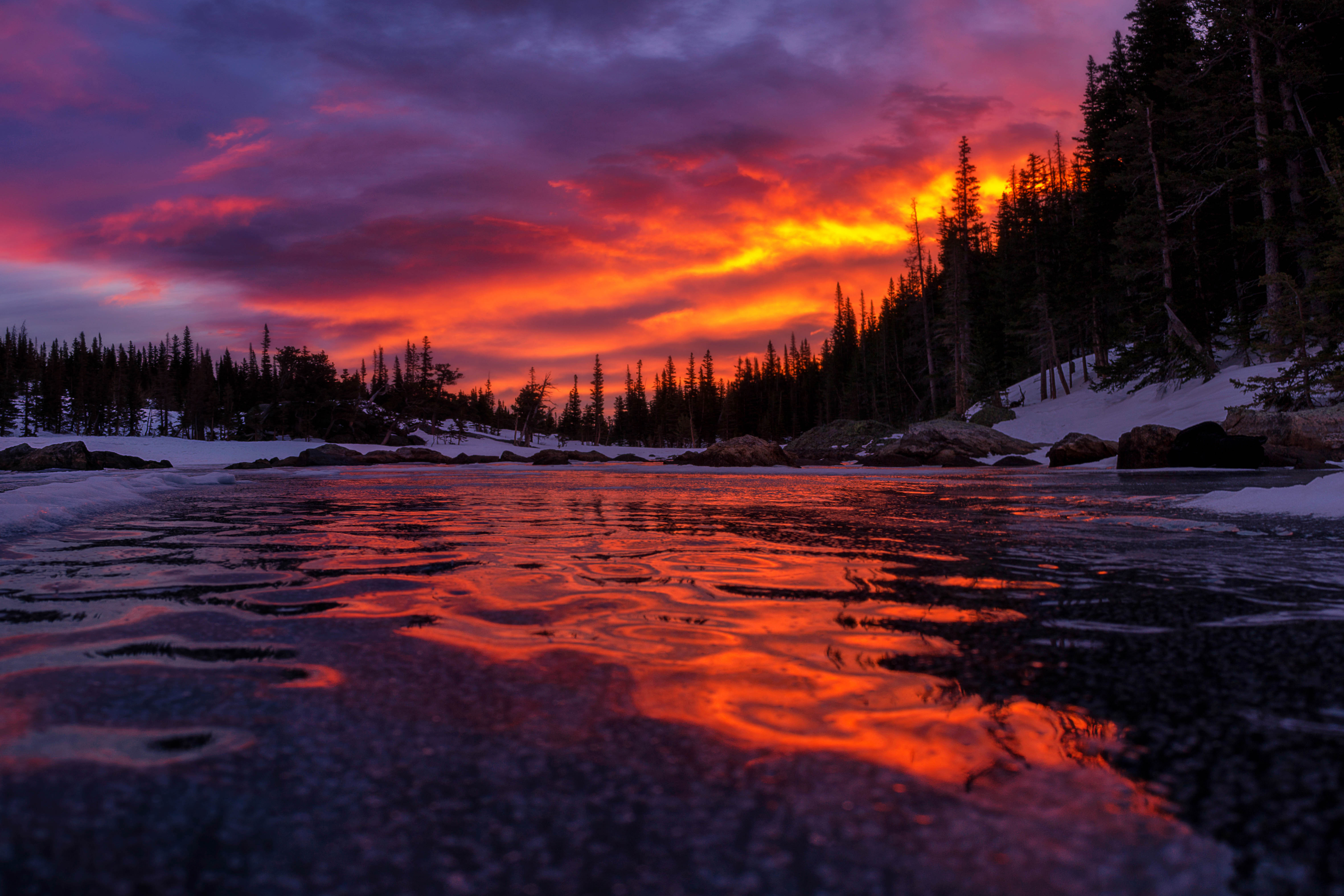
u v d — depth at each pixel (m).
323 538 4.19
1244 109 23.33
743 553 3.56
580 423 120.25
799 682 1.45
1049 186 47.53
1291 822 0.85
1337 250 17.52
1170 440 17.48
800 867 0.76
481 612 2.15
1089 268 35.66
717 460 32.38
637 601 2.33
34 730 1.16
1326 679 1.46
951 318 45.47
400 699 1.34
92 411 95.31
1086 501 7.36
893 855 0.78
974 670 1.54
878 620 2.05
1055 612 2.14
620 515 5.98
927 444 31.50
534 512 6.39
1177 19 31.75
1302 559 3.21
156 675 1.50
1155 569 2.98
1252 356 24.88
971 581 2.71
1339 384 17.69
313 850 0.80
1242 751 1.08
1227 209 27.45
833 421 50.59
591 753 1.09
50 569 3.00
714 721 1.23
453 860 0.78
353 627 1.96
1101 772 1.00
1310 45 23.56
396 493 10.05
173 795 0.93
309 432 67.56
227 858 0.78
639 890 0.72
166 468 32.25
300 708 1.29
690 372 113.69
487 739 1.14
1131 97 27.55
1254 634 1.86
